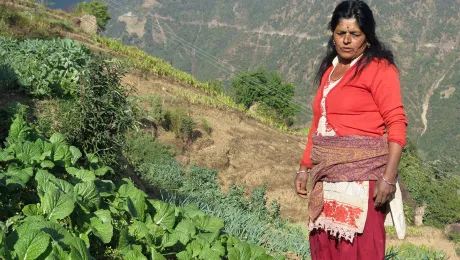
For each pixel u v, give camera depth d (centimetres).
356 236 333
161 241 479
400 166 3375
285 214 2044
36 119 927
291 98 4884
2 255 325
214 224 552
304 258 688
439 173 3872
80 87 852
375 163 330
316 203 344
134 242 461
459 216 3086
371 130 333
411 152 3706
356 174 330
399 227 332
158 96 2520
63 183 463
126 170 1024
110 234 440
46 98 1037
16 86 1029
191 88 3162
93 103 842
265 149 2655
